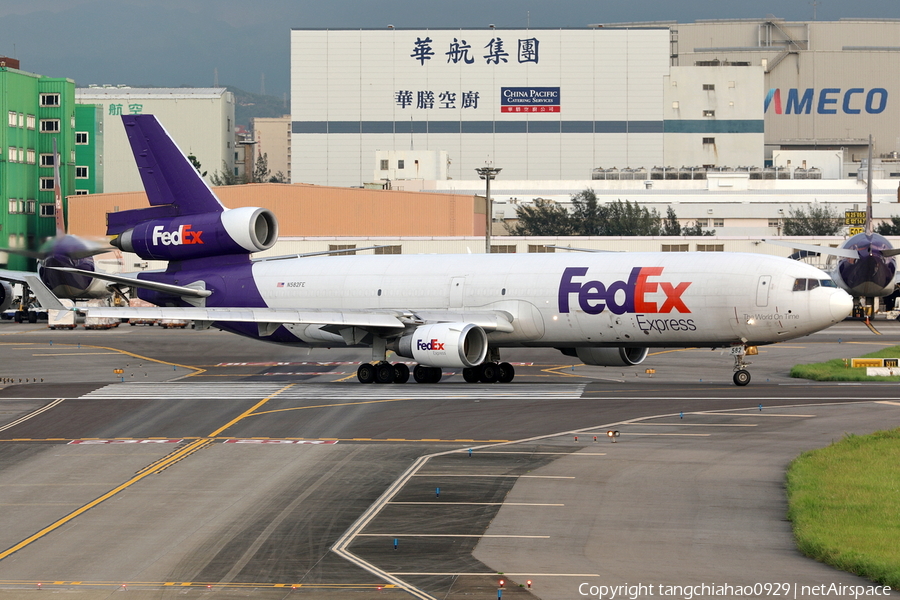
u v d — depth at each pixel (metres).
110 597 84.50
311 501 113.69
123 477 127.81
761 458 130.75
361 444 144.50
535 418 161.00
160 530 104.12
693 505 109.12
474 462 131.12
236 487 121.25
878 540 92.50
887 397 176.75
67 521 108.44
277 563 92.06
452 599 81.56
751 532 99.38
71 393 198.50
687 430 149.25
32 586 87.75
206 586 86.44
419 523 103.75
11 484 125.56
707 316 195.50
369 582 86.06
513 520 104.31
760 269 193.75
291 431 155.38
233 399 187.25
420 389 199.00
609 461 130.12
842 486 112.06
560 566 89.44
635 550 93.88
